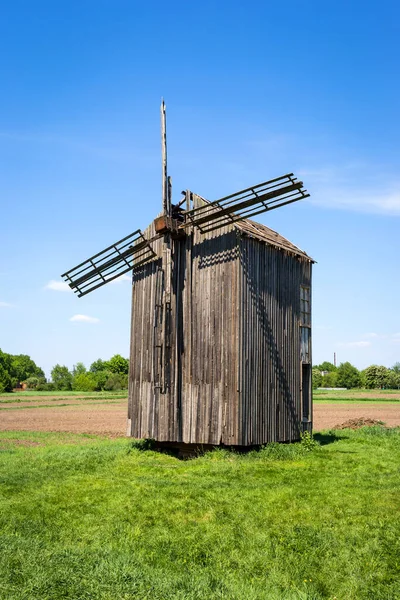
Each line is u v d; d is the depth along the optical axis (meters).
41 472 15.37
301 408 20.83
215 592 6.97
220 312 18.23
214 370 18.11
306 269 22.19
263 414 18.41
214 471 14.85
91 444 22.81
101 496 12.23
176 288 20.06
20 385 143.12
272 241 20.02
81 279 22.23
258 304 18.70
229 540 9.07
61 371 149.25
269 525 9.82
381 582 7.41
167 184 20.45
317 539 8.98
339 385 127.06
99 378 113.81
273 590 7.14
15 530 9.84
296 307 21.20
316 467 15.29
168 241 19.81
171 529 9.74
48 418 39.75
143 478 14.27
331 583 7.41
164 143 20.62
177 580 7.33
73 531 9.76
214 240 18.89
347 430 26.25
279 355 19.70
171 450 20.17
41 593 6.80
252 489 12.50
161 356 19.69
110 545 8.87
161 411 19.95
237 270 17.89
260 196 16.67
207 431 18.02
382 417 37.66
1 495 12.60
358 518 10.09
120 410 49.41
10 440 24.81
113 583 7.12
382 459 16.59
